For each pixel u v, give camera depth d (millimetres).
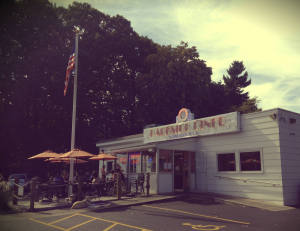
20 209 11969
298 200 14000
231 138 15922
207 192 16703
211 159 16906
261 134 14508
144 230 8203
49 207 12414
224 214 10781
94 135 34562
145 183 17500
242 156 15344
